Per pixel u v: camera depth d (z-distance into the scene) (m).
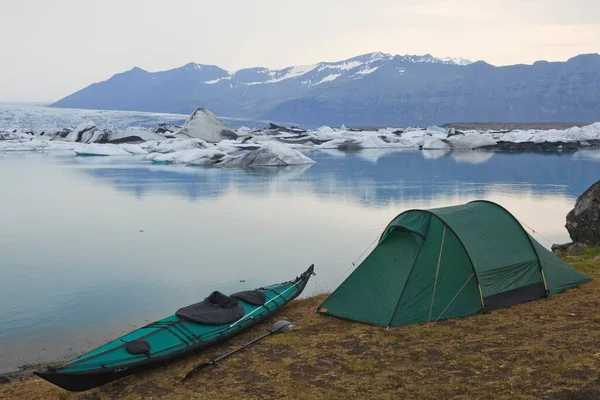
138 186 48.00
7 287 18.78
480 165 66.88
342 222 30.44
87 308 16.55
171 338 10.71
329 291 17.05
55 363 12.43
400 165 68.38
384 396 8.23
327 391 8.63
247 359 10.38
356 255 22.91
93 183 50.25
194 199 40.09
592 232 17.22
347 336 11.16
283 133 137.38
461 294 11.88
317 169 64.00
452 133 118.62
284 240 25.95
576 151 88.94
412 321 11.59
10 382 11.26
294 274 20.17
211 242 25.73
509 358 9.12
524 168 62.09
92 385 9.44
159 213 34.25
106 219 32.28
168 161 76.06
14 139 115.38
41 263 22.09
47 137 119.06
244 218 32.16
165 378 9.90
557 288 12.82
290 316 12.89
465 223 12.58
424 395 8.10
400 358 9.74
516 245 12.80
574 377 8.01
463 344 10.08
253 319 12.18
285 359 10.19
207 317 11.48
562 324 10.62
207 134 117.00
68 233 28.25
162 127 130.75
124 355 9.90
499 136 115.12
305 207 35.94
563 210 32.97
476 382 8.32
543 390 7.73
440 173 57.75
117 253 23.73
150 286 18.88
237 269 20.98
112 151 89.38
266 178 54.16
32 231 28.86
